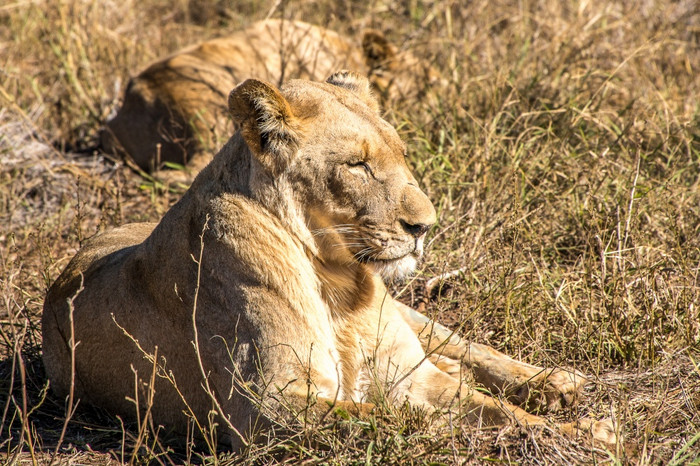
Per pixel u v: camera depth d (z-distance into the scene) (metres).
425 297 8.78
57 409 7.50
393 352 6.90
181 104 12.94
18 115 13.70
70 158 13.30
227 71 13.49
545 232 9.47
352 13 17.11
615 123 11.59
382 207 6.46
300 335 6.34
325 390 6.27
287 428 5.93
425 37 14.59
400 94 12.48
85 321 7.21
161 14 18.59
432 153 10.94
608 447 5.87
